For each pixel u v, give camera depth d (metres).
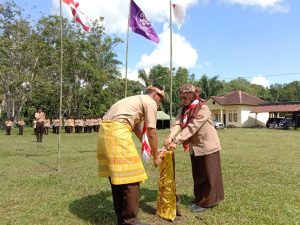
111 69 47.62
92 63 45.25
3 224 5.20
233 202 6.31
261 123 57.69
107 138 4.71
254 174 9.26
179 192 7.12
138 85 52.38
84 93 45.25
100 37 45.59
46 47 42.47
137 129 5.21
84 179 8.44
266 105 55.28
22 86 42.16
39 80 42.09
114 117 4.78
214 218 5.46
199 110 5.75
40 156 13.73
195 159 5.96
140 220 5.39
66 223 5.28
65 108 48.28
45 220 5.40
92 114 48.59
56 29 42.38
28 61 41.91
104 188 7.42
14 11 40.88
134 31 9.71
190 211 5.88
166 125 49.88
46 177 8.66
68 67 43.91
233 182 8.17
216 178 5.93
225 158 12.79
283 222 5.26
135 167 4.71
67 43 42.38
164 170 5.46
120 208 5.00
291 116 55.66
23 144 20.19
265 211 5.82
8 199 6.55
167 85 52.00
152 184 7.82
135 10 9.70
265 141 22.77
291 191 7.25
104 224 5.23
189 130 5.69
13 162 11.86
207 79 62.50
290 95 86.44
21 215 5.62
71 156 13.62
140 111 4.90
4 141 22.98
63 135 31.92
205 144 5.86
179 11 10.69
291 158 13.02
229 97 58.44
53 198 6.62
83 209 5.93
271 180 8.45
